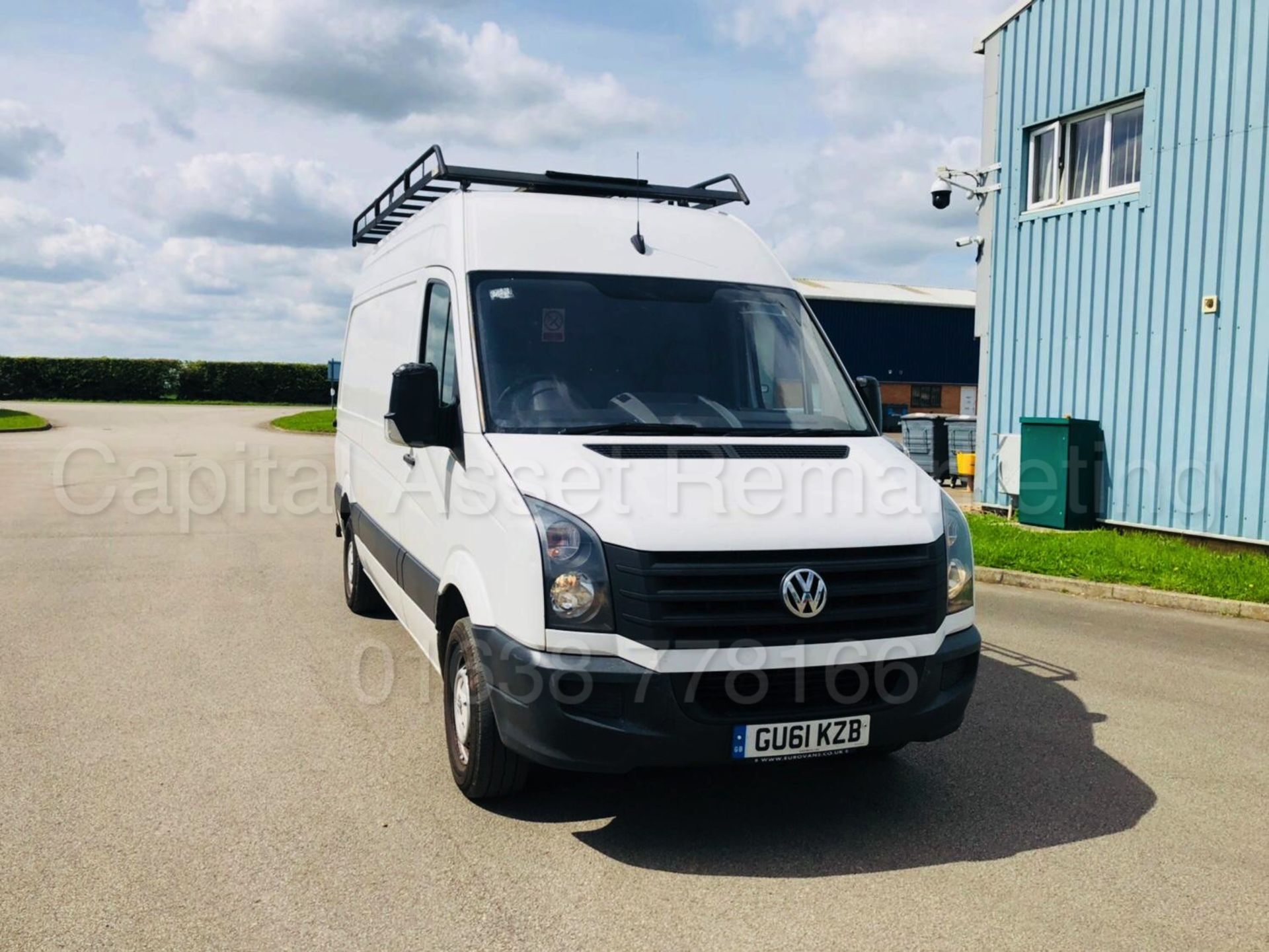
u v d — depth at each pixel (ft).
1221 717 19.51
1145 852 13.79
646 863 13.33
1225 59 36.24
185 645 23.80
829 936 11.53
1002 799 15.56
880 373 140.97
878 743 13.66
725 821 14.70
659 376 16.34
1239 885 12.87
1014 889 12.69
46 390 173.58
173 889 12.42
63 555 35.65
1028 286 44.55
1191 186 37.42
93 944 11.16
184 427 110.63
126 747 17.16
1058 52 42.88
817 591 13.16
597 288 17.22
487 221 17.79
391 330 21.54
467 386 15.65
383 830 14.17
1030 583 32.60
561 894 12.46
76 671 21.61
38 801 14.94
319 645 23.98
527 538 13.23
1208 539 37.09
